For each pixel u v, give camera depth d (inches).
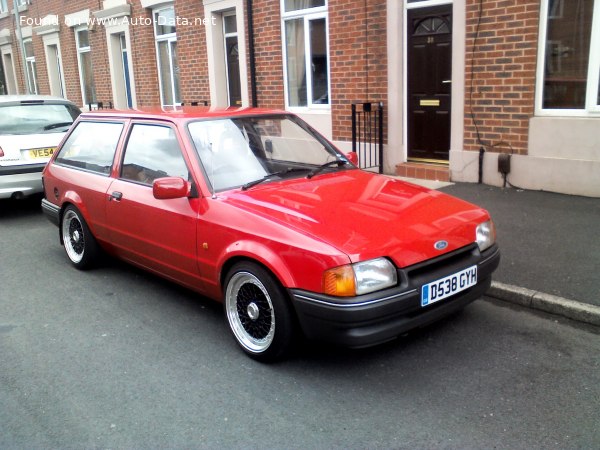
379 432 126.9
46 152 332.8
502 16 299.7
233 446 124.0
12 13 828.0
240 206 162.2
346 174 191.9
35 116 343.0
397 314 140.6
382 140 366.6
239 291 162.2
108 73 633.6
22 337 181.3
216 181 175.5
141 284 224.5
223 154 183.5
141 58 573.9
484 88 314.3
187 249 176.7
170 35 541.6
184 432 129.6
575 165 288.2
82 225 230.7
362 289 136.6
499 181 317.1
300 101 433.7
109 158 217.8
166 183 169.2
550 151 296.0
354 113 359.3
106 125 224.5
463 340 168.1
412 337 171.0
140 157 201.5
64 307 204.1
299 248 141.8
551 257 214.8
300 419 132.9
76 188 230.1
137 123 206.4
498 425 127.7
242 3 448.8
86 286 223.9
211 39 487.2
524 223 253.9
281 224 149.7
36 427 133.6
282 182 180.2
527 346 163.3
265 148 193.0
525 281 195.6
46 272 242.5
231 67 494.3
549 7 288.5
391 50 353.4
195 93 521.3
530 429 125.9
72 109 362.6
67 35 698.8
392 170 368.8
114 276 234.5
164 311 197.9
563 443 121.0
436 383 146.0
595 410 132.0
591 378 145.6
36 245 284.5
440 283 147.4
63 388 150.3
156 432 130.0
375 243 140.8
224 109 210.4
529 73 295.9
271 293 149.5
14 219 339.9
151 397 144.6
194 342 173.9
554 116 295.3
